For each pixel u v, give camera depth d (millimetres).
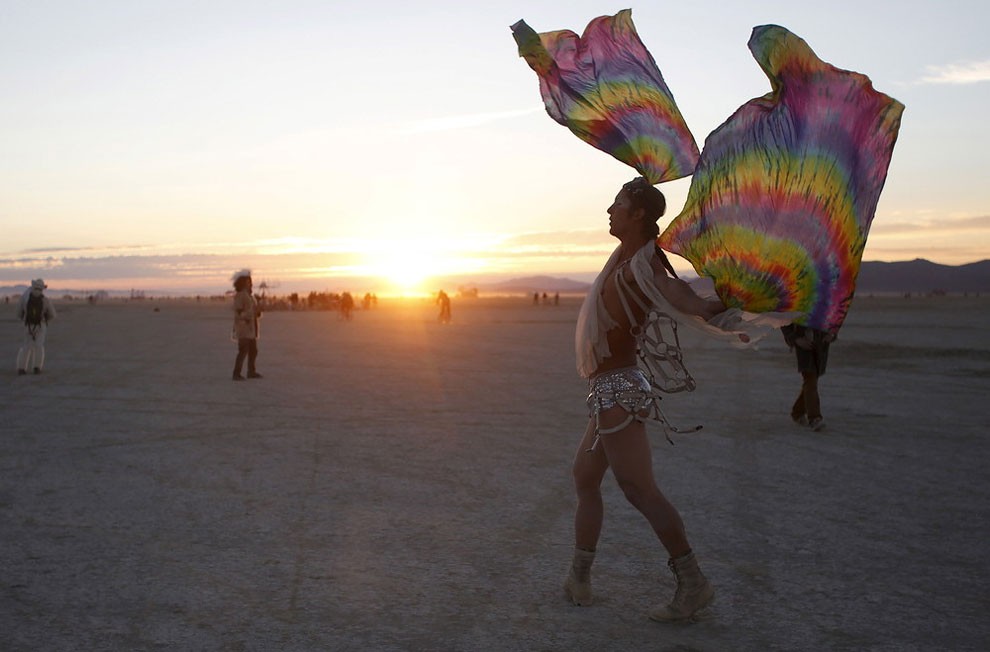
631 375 4297
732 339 4031
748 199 3758
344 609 4445
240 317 15625
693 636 4129
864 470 7910
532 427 10352
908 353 20984
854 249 3684
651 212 4238
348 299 52750
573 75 4305
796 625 4273
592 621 4312
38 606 4457
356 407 12016
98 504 6562
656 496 4262
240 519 6168
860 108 3596
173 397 13078
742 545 5613
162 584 4805
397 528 5965
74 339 29875
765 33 3602
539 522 6145
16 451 8688
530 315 62594
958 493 7016
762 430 10078
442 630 4176
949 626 4266
